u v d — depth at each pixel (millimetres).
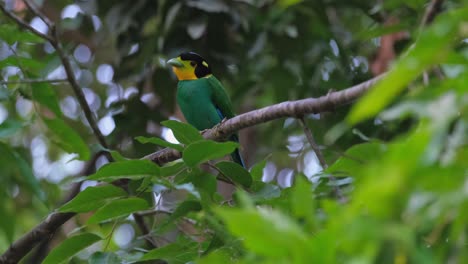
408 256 3857
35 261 14820
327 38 14945
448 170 3770
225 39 14555
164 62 15234
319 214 5855
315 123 14523
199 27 13867
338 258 3934
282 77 15219
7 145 10258
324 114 14336
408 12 10656
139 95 14391
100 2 15102
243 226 3857
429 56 3539
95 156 15047
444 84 3875
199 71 14695
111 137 14227
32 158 16250
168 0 14164
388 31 8211
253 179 8156
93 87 18141
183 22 14242
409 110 3883
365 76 15016
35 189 10250
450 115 3605
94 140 17469
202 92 14531
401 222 3809
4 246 15352
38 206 16156
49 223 10078
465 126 3842
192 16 14133
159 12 14102
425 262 3688
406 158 3543
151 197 9438
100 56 18219
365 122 12617
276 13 14469
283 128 15648
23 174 10328
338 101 8391
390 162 3570
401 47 12953
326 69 15789
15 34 11180
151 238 10289
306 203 4457
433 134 3539
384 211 3736
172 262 7934
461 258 3934
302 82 15195
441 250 4184
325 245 3842
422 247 3883
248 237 3896
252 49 14695
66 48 12961
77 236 8086
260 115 9430
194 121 14836
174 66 14594
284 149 15805
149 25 15102
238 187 7742
